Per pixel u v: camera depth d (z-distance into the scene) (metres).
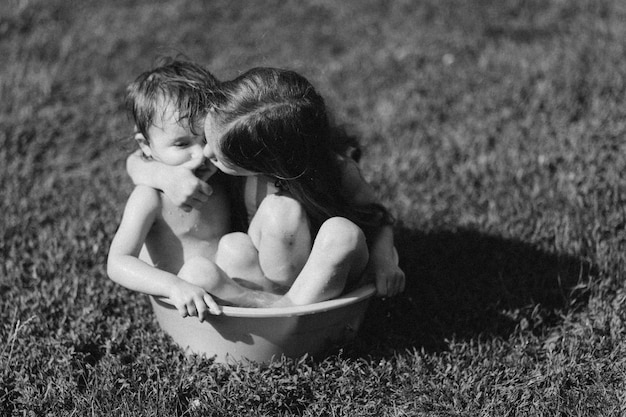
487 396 2.64
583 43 4.98
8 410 2.66
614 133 4.06
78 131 4.56
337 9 5.92
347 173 2.89
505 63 4.94
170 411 2.59
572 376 2.68
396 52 5.27
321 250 2.61
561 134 4.17
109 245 3.54
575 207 3.55
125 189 4.00
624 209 3.49
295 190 2.70
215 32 5.69
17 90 4.84
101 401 2.63
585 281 3.18
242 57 5.31
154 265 2.89
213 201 2.86
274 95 2.53
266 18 5.86
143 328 3.01
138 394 2.61
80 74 5.11
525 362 2.78
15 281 3.30
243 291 2.75
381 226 2.97
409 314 3.09
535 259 3.33
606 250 3.29
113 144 4.47
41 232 3.67
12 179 4.11
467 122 4.43
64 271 3.35
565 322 3.00
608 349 2.82
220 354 2.77
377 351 2.88
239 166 2.59
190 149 2.72
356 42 5.52
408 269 3.31
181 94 2.69
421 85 4.84
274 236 2.70
